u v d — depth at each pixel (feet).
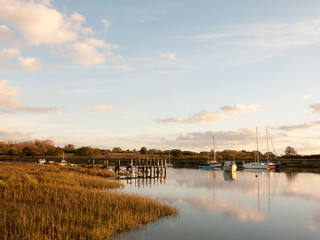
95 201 63.67
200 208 77.87
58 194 67.56
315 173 223.10
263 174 213.25
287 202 89.92
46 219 47.01
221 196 100.32
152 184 135.64
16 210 50.83
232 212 73.82
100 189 97.66
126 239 47.21
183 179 167.63
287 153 479.00
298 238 53.21
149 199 75.77
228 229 57.72
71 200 63.41
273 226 61.16
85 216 51.49
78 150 431.43
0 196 60.44
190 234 53.11
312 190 119.34
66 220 48.14
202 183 144.15
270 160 336.90
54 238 41.06
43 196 64.90
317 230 58.54
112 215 55.67
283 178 177.27
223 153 496.64
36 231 41.73
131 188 115.03
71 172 136.56
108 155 474.08
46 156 434.30
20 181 76.07
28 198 61.77
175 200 90.38
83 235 43.70
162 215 64.49
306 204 86.74
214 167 293.23
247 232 56.39
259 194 106.52
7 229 41.24
